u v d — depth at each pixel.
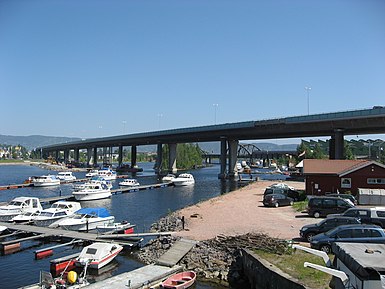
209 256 27.20
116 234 34.62
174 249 28.48
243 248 26.17
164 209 56.25
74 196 66.19
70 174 108.62
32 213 42.62
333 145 85.12
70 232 35.19
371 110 70.81
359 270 11.97
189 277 23.89
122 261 28.84
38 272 26.53
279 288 19.61
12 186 89.50
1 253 30.83
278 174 149.75
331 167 51.06
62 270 26.30
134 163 182.50
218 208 47.53
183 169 193.62
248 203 51.59
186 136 133.62
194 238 30.97
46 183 94.50
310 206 38.34
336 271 13.24
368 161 48.56
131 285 22.14
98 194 68.06
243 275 25.19
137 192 81.25
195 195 75.38
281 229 32.41
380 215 29.00
